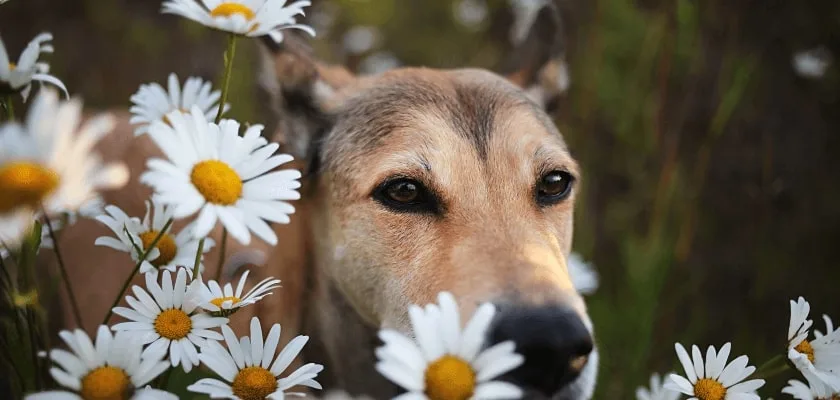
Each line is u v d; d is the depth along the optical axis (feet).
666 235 3.01
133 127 2.91
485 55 4.04
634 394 2.43
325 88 2.24
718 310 3.06
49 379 1.56
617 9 3.09
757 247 3.16
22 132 1.36
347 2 4.25
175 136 1.43
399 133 2.00
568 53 3.68
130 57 4.01
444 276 1.81
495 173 1.96
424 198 1.95
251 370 1.51
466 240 1.85
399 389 2.08
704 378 1.61
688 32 2.95
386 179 1.96
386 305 1.95
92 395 1.41
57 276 1.78
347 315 2.10
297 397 2.10
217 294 1.55
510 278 1.72
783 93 3.54
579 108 3.42
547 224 1.98
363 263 1.99
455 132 1.99
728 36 3.38
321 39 3.92
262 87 2.26
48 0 4.16
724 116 2.97
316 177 2.14
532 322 1.64
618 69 3.17
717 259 3.25
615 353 2.56
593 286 2.73
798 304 1.62
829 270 3.11
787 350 1.61
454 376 1.36
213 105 2.10
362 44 4.10
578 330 1.65
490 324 1.65
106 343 1.43
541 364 1.64
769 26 3.57
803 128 3.48
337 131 2.13
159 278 1.83
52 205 1.36
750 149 3.44
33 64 1.49
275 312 2.22
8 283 1.54
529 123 2.06
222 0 1.62
